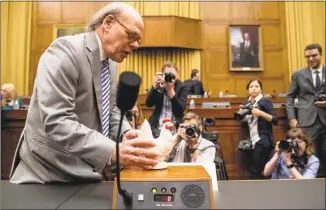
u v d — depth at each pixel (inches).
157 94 92.3
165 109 93.4
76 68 38.1
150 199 25.2
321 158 107.8
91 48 40.0
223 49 272.8
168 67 97.8
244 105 107.5
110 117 45.4
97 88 40.6
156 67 269.6
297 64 266.4
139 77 25.1
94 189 32.2
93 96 40.7
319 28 268.2
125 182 25.9
